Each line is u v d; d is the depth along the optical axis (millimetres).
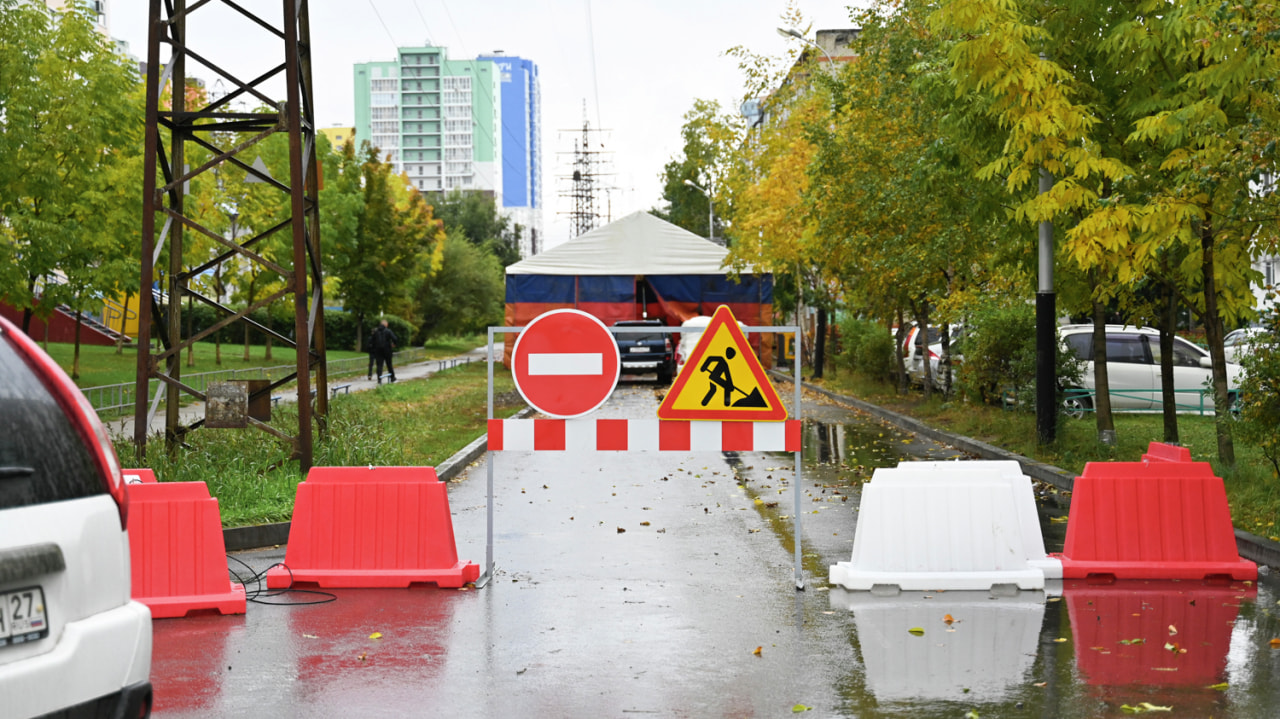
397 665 6117
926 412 22703
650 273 40844
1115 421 20078
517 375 8273
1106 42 12766
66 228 22109
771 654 6285
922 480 8148
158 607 7285
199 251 34188
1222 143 10594
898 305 25922
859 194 22750
